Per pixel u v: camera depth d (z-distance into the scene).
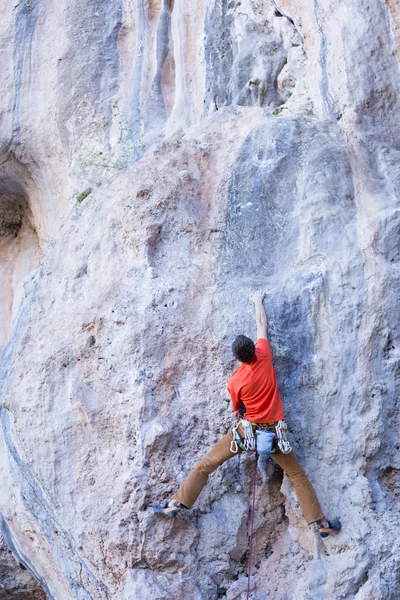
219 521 5.86
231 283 6.17
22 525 6.87
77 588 6.46
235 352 5.39
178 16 9.09
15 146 9.85
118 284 6.38
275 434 5.39
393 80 6.62
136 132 8.83
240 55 8.23
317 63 7.11
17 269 10.89
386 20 6.64
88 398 6.12
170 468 5.81
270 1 8.30
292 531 5.86
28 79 9.74
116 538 5.80
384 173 6.26
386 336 5.67
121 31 9.57
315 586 5.55
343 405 5.68
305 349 5.86
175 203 6.50
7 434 6.74
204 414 5.88
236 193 6.50
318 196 6.20
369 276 5.79
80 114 9.27
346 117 6.62
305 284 5.94
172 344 5.99
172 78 9.18
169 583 5.69
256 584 5.83
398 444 5.65
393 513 5.54
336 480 5.62
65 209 9.51
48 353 6.38
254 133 6.77
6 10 9.98
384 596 5.29
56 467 6.16
